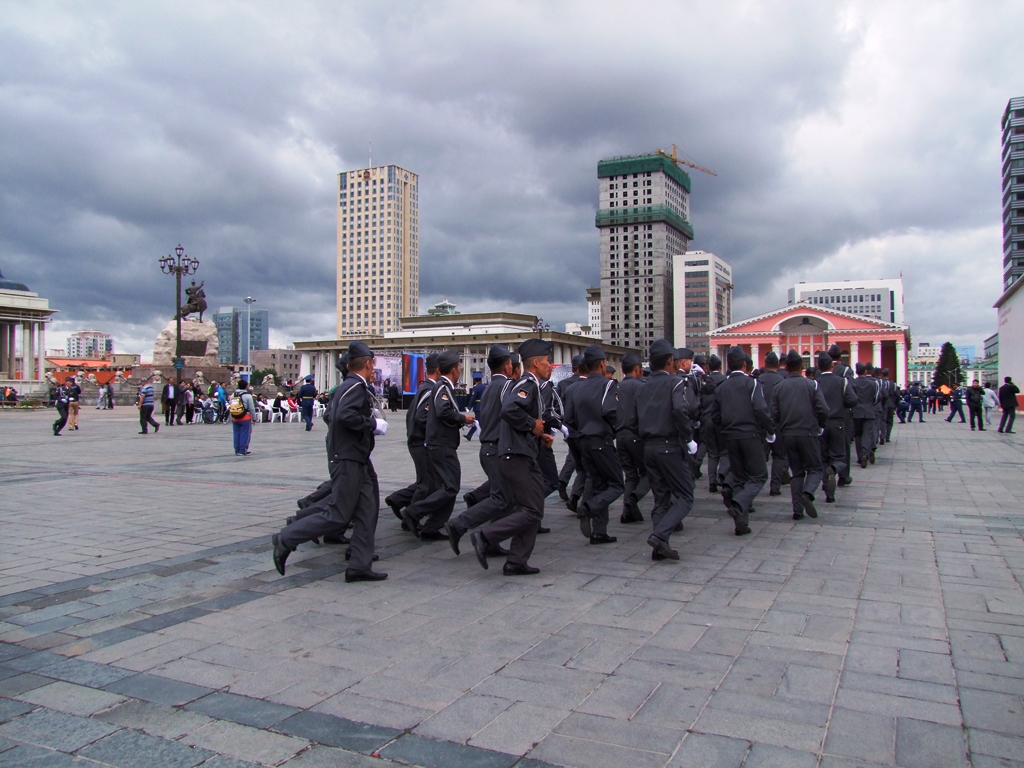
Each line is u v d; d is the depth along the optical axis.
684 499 6.63
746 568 6.22
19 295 81.19
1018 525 8.07
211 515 8.76
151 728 3.30
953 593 5.38
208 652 4.25
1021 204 95.56
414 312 158.88
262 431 25.98
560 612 5.00
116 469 13.59
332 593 5.48
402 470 13.66
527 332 88.06
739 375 7.96
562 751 3.08
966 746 3.10
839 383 10.67
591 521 7.36
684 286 134.00
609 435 7.23
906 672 3.90
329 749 3.10
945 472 13.19
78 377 53.75
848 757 3.01
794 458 8.57
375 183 153.12
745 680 3.80
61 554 6.72
